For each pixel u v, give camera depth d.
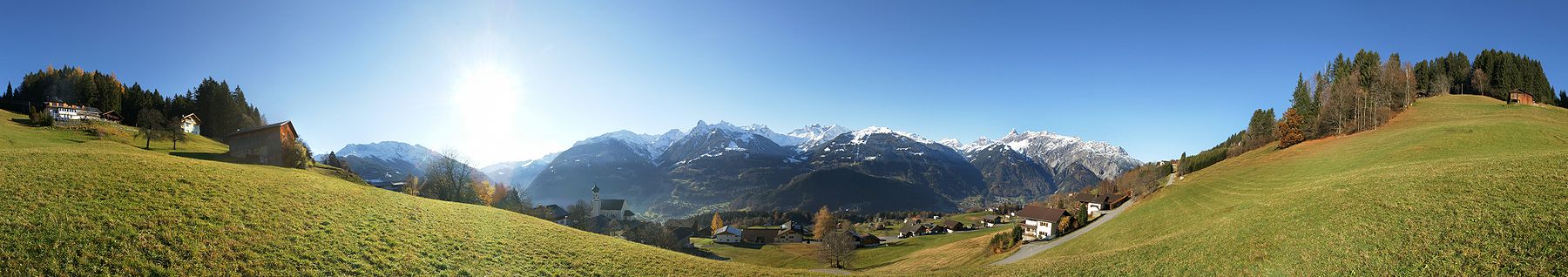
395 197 55.25
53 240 27.78
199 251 30.27
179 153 90.62
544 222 59.47
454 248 41.44
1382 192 48.88
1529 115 109.56
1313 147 116.38
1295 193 64.44
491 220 54.00
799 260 135.75
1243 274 37.03
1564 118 105.38
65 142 95.62
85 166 42.38
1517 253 27.05
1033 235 118.25
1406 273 28.80
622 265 45.69
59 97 166.50
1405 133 98.56
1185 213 82.06
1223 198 86.50
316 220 40.19
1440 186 45.28
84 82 171.38
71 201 33.59
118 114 164.25
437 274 35.56
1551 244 26.84
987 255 100.44
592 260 45.72
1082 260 55.03
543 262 42.62
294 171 70.94
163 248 29.50
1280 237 43.56
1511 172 44.69
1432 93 173.38
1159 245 55.41
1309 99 153.38
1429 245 31.41
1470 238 30.64
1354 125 124.44
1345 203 48.31
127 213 33.34
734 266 53.31
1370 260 31.91
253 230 35.28
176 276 27.08
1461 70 176.88
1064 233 112.56
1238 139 185.50
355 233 39.38
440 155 115.75
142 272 26.73
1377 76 154.12
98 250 27.77
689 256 55.97
